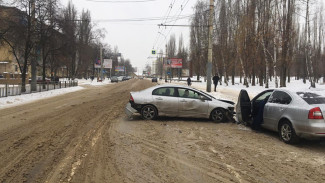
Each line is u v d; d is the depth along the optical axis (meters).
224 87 34.12
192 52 52.75
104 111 12.00
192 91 9.65
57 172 4.48
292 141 6.32
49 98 18.89
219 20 38.94
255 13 30.08
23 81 21.66
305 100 6.27
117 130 7.80
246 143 6.53
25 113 11.17
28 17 20.61
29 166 4.74
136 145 6.20
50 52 26.50
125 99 18.53
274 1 28.19
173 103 9.41
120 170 4.60
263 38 29.03
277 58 31.08
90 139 6.68
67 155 5.38
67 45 25.22
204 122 9.34
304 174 4.50
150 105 9.51
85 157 5.27
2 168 4.64
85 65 66.31
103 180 4.17
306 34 38.69
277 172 4.58
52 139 6.65
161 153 5.61
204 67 55.00
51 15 21.94
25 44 21.66
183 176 4.36
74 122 9.09
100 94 23.77
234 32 37.00
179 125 8.71
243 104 8.41
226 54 39.09
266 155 5.55
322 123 5.76
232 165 4.91
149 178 4.27
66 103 15.52
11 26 19.56
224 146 6.22
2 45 21.89
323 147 6.22
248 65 34.25
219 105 9.34
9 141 6.41
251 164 4.96
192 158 5.30
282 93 7.09
